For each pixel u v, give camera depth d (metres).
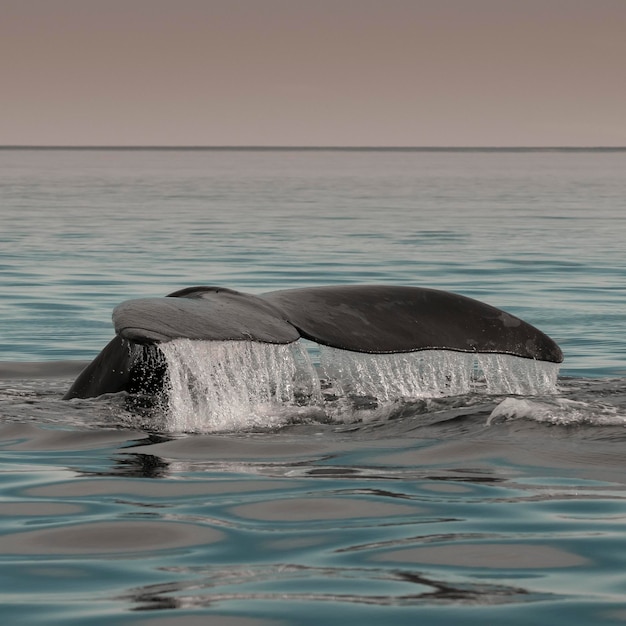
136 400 32.81
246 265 81.06
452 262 84.62
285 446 28.52
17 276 73.81
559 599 18.75
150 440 29.42
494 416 30.34
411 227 123.75
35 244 97.94
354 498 24.38
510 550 21.12
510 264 83.69
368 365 33.47
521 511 23.36
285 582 19.58
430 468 26.52
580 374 42.62
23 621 17.94
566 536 21.84
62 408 33.03
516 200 194.25
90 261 83.44
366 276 74.69
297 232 115.12
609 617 17.97
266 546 21.45
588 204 179.00
